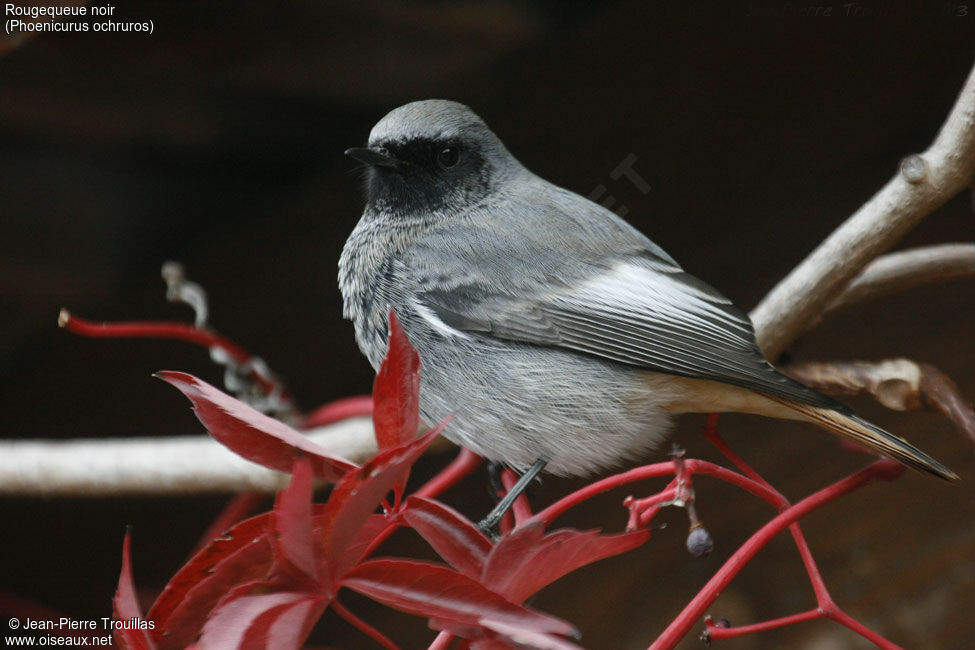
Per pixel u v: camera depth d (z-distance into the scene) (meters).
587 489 2.00
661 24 2.16
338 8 2.14
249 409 1.97
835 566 2.08
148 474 2.06
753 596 2.08
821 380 2.05
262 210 2.20
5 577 2.17
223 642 1.67
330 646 2.11
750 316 2.06
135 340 2.20
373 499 1.78
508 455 2.08
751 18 2.15
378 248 2.09
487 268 2.08
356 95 2.16
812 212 2.13
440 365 2.08
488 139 2.10
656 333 2.07
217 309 2.19
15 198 2.18
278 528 1.76
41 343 2.21
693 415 2.11
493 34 2.16
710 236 2.14
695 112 2.15
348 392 2.16
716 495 2.09
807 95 2.14
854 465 2.09
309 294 2.18
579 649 1.74
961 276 2.07
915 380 2.04
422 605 1.77
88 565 2.17
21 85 2.14
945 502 2.07
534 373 2.07
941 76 2.12
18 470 2.06
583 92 2.16
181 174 2.19
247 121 2.17
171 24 2.13
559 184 2.16
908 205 2.04
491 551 1.90
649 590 2.09
